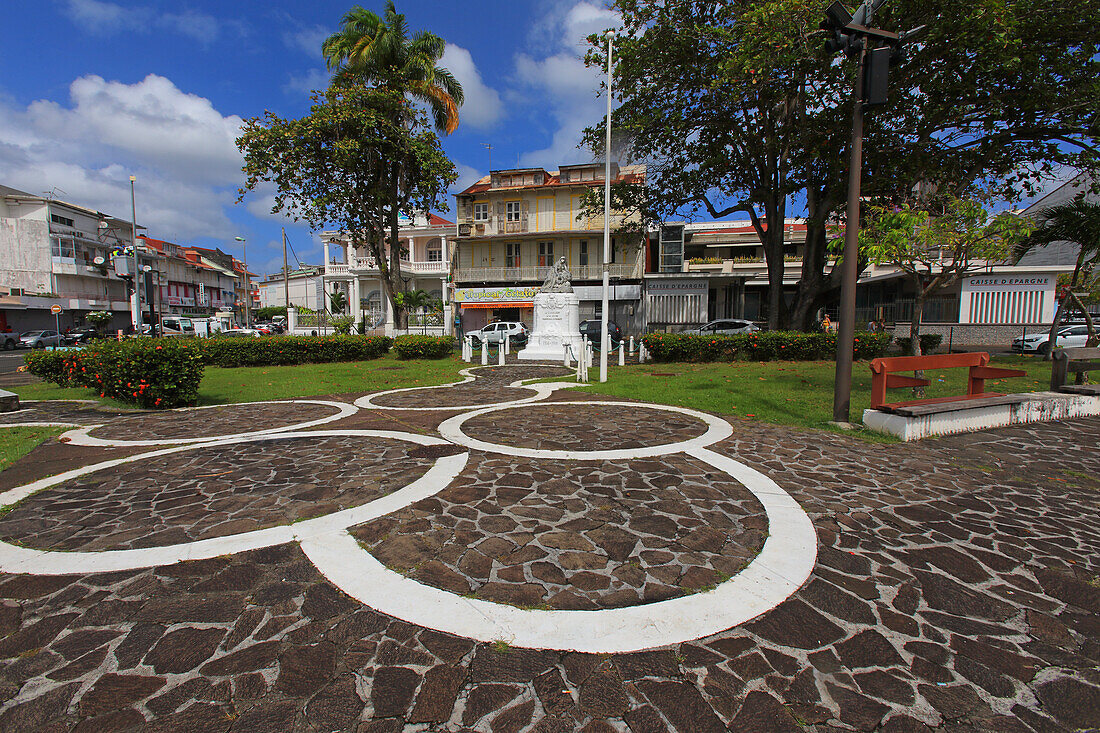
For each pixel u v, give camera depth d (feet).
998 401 21.12
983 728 5.95
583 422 22.88
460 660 7.04
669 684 6.63
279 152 62.90
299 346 56.39
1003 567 9.72
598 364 51.55
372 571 9.43
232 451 18.13
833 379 35.09
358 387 37.01
